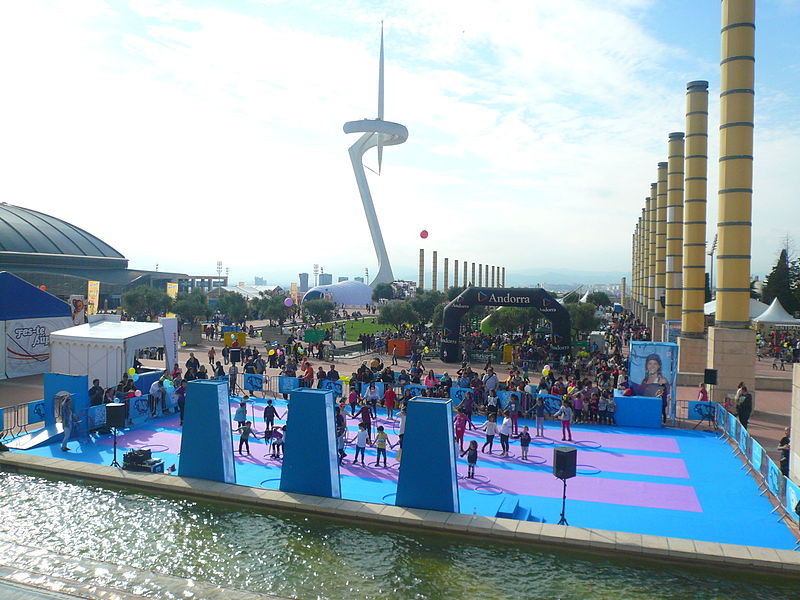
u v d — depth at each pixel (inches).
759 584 530.6
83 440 961.5
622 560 570.9
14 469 821.9
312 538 618.8
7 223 4190.5
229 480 763.4
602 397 1171.3
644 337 2529.5
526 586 523.2
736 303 1275.8
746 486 781.9
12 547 582.9
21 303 1496.1
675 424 1135.0
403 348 2048.5
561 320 1776.6
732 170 1280.8
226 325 2832.2
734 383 1262.3
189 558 571.5
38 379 1456.7
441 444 668.1
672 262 2129.7
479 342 2151.8
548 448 963.3
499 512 658.2
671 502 722.2
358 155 7490.2
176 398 1153.4
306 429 719.1
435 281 6063.0
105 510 687.1
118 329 1326.3
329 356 1987.0
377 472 832.9
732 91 1280.8
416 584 524.7
